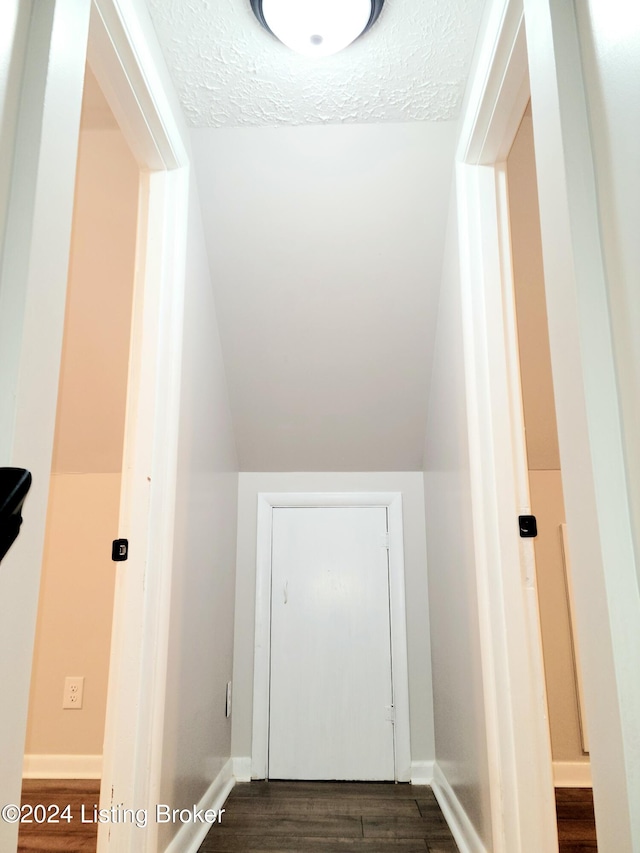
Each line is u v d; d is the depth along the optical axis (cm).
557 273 93
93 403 249
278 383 252
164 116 166
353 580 265
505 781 147
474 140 174
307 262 221
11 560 79
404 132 195
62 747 255
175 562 171
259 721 253
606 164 85
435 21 156
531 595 156
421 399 256
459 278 188
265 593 264
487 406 167
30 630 83
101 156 192
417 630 261
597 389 84
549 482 260
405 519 270
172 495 166
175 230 180
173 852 166
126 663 151
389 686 254
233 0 149
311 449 271
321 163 201
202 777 203
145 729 150
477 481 165
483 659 159
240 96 182
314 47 159
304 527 270
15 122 88
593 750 83
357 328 236
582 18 93
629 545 79
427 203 208
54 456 266
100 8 128
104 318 225
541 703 150
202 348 210
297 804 223
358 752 249
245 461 275
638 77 75
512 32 136
